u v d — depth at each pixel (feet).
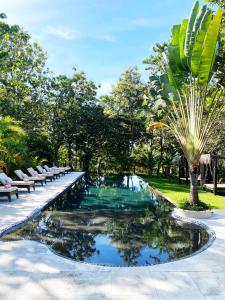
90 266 16.49
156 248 20.57
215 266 16.71
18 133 53.21
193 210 29.78
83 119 94.17
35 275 15.05
